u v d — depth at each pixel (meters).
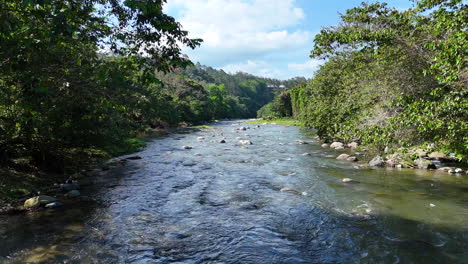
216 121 87.88
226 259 6.12
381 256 6.22
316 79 27.03
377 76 13.86
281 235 7.32
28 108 9.12
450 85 8.28
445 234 7.23
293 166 16.17
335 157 18.73
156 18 6.87
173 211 9.07
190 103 72.56
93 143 17.05
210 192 11.19
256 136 35.41
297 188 11.62
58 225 7.79
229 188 11.77
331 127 22.28
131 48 7.96
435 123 7.35
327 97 23.11
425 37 11.45
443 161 15.90
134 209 9.21
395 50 11.80
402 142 9.80
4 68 7.89
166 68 7.70
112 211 8.99
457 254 6.25
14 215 8.45
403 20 12.80
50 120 12.21
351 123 13.88
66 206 9.40
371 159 17.22
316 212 8.91
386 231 7.46
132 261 6.00
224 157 19.62
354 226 7.82
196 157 19.67
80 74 9.30
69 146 16.22
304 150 22.52
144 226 7.86
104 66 8.49
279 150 22.75
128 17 7.35
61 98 10.77
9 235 7.10
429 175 13.27
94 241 6.89
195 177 13.71
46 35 6.96
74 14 7.13
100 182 12.63
